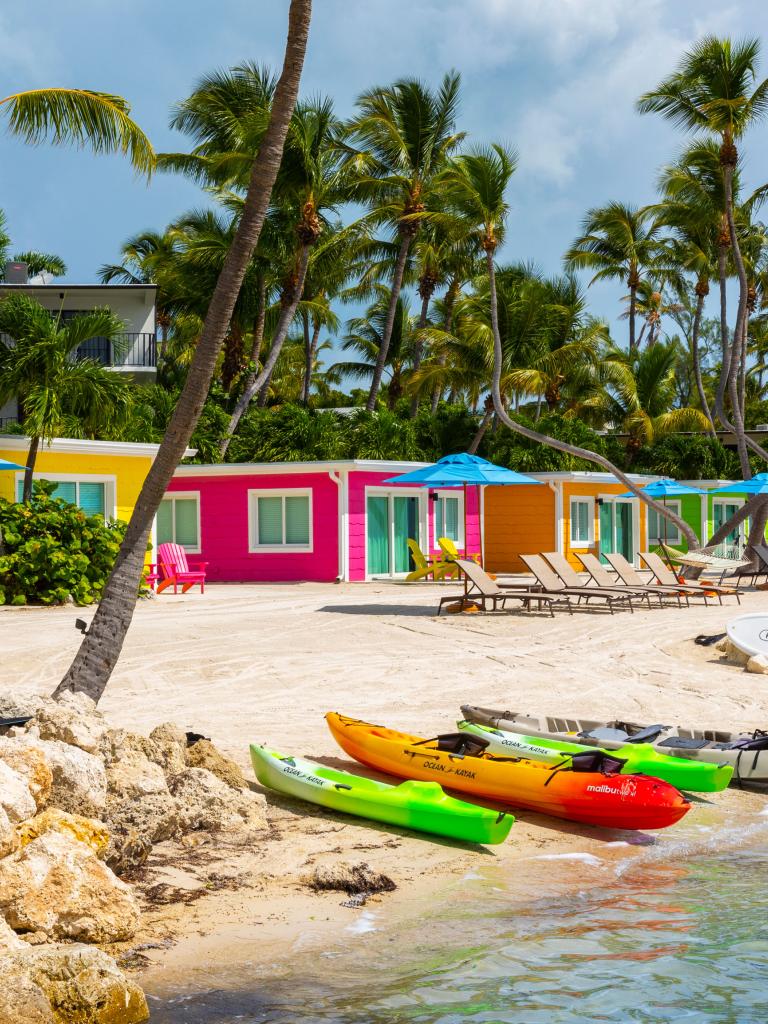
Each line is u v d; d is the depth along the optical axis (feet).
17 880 16.61
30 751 19.02
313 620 56.85
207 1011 15.14
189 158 116.16
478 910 19.49
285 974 16.48
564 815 25.64
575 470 118.21
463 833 22.99
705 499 132.16
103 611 28.99
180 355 158.51
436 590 79.71
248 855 21.80
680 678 42.68
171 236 153.69
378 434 110.73
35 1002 13.38
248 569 94.32
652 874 21.88
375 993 15.92
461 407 127.65
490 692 38.93
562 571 68.28
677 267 166.71
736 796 28.45
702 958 17.42
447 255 141.08
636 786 24.23
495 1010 15.48
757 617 47.60
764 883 21.33
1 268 157.89
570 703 37.37
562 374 143.13
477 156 86.07
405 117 121.29
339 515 90.12
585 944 17.99
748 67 89.30
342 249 130.31
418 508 99.09
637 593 65.16
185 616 58.34
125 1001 14.62
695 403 205.26
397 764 28.04
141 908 18.75
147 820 21.71
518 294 132.87
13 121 34.65
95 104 34.76
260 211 28.22
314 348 197.16
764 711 36.91
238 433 115.65
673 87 91.86
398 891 20.34
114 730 23.70
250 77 119.96
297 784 25.52
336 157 120.57
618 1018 15.28
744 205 113.50
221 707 34.83
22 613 60.39
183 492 97.30
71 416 76.64
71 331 70.23
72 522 67.87
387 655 46.14
